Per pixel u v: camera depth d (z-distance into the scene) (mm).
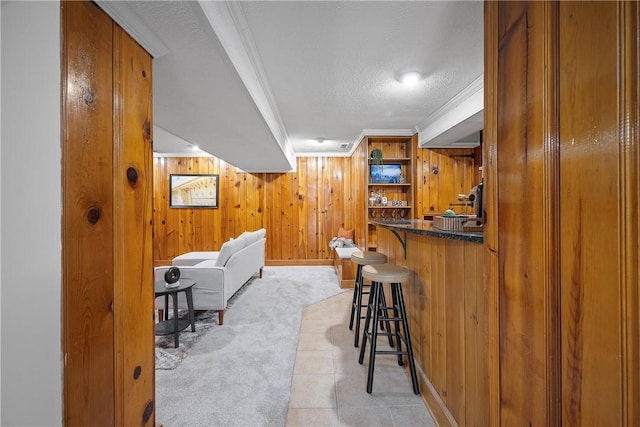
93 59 950
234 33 1542
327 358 2238
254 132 2910
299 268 5531
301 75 2285
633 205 475
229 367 2121
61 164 825
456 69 2199
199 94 1919
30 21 760
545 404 682
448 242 1490
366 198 4191
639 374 472
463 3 1482
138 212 1174
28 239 758
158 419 1607
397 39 1797
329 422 1571
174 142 4762
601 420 537
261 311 3287
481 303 1182
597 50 535
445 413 1479
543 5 671
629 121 478
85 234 912
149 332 1236
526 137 741
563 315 629
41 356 784
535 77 703
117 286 1051
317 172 5785
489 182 931
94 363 945
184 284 2691
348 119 3518
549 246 665
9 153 724
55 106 806
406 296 2201
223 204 5777
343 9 1514
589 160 557
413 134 4055
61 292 822
